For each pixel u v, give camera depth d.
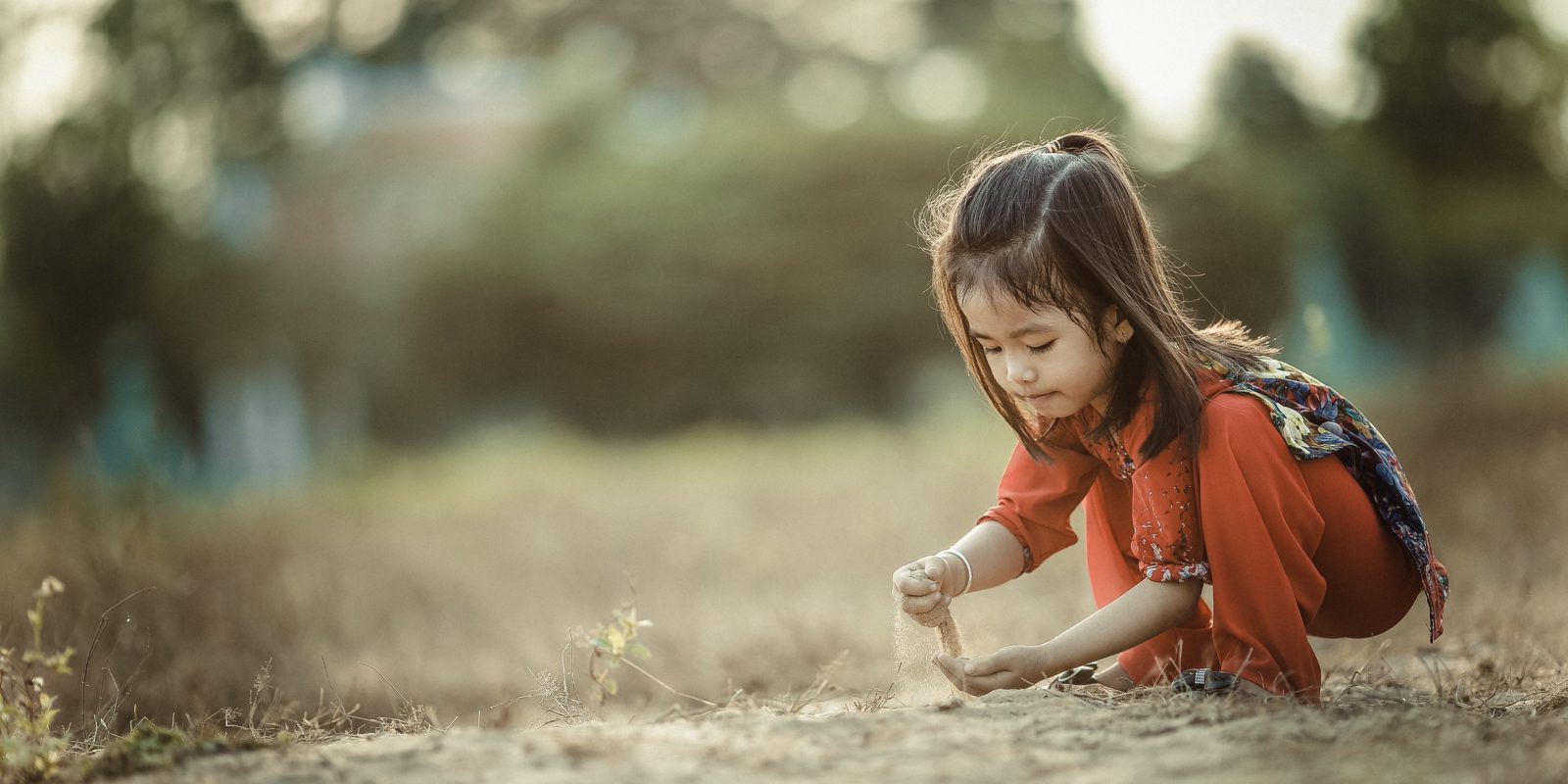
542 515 11.18
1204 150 28.59
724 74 41.31
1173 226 26.88
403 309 28.36
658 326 29.41
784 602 6.33
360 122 30.27
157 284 18.09
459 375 28.88
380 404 27.61
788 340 29.62
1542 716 2.43
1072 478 2.91
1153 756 2.04
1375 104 26.03
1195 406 2.56
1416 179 25.91
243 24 19.73
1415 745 2.05
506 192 30.06
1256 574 2.53
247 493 13.14
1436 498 6.82
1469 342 24.36
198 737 2.51
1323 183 27.02
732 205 29.78
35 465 11.25
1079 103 31.28
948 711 2.40
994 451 13.52
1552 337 24.33
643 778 1.99
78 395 16.31
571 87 32.78
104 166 16.78
